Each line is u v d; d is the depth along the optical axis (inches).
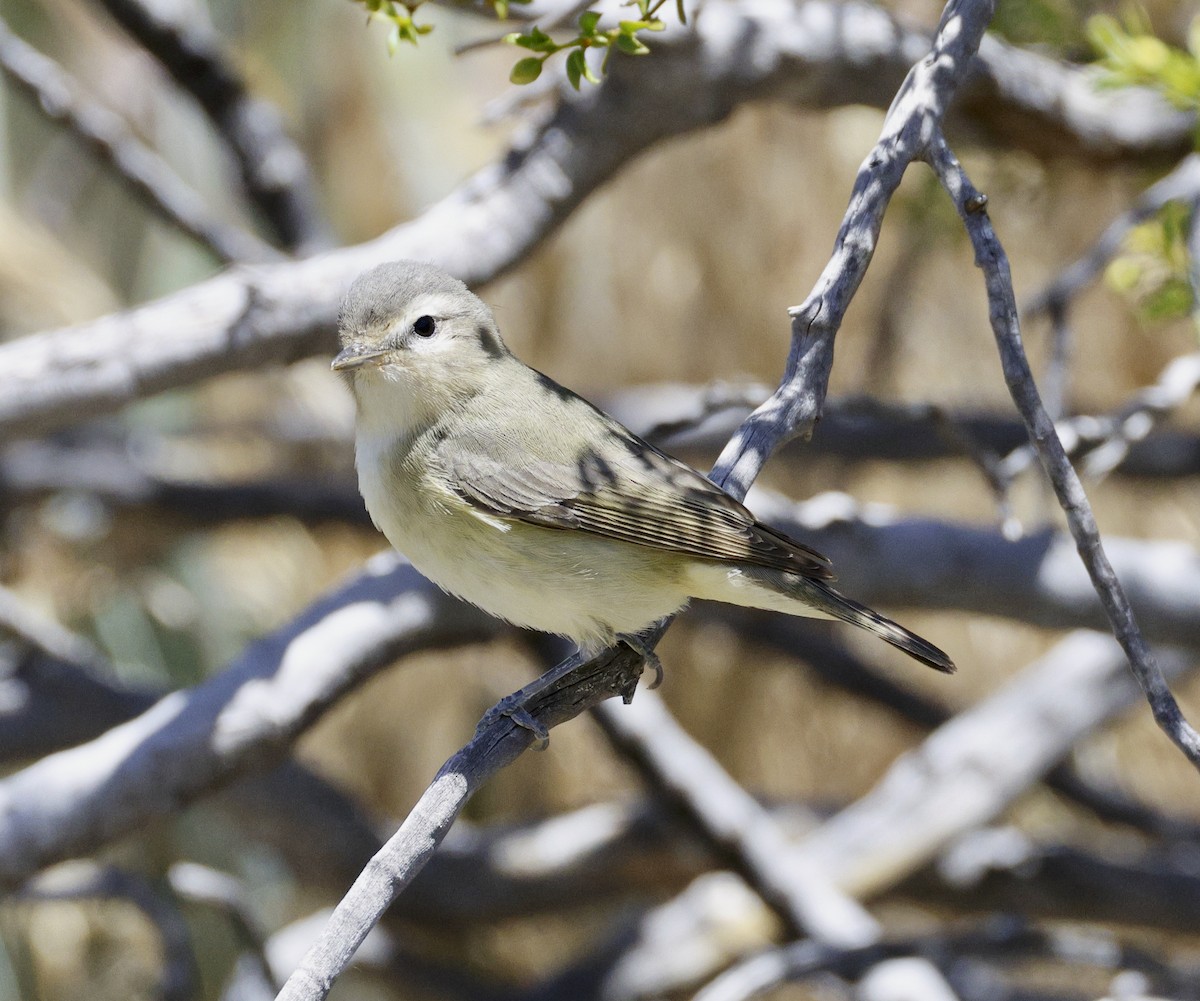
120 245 555.5
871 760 569.6
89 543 553.3
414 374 270.8
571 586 260.7
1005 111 381.1
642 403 506.9
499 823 551.8
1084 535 184.5
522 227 337.7
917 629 577.9
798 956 369.4
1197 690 595.5
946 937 381.4
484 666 538.0
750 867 413.4
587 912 617.0
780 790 568.1
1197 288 303.3
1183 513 568.1
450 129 514.0
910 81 214.4
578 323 522.3
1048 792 633.6
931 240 476.1
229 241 438.3
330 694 319.6
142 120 555.5
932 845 470.3
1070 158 400.2
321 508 546.3
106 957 496.1
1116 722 549.3
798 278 516.4
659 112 337.7
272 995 396.2
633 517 257.0
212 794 310.8
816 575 258.5
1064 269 514.3
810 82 346.9
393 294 275.4
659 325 521.0
